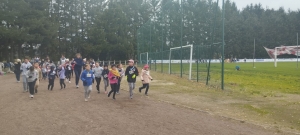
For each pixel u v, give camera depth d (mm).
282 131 7723
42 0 43344
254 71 35875
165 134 7266
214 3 19875
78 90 16297
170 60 27266
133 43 62875
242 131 7656
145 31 38250
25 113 9773
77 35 61625
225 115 9680
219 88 16734
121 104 11625
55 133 7348
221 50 17484
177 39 25984
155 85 18531
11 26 39906
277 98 13102
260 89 16812
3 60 47031
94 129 7711
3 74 31609
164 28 28953
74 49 62500
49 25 45094
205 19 22109
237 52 76125
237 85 18781
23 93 15047
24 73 15641
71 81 22141
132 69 13219
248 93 14750
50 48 54812
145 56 38125
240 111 10289
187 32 24359
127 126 8023
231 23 75750
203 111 10258
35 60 26141
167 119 8930
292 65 52125
